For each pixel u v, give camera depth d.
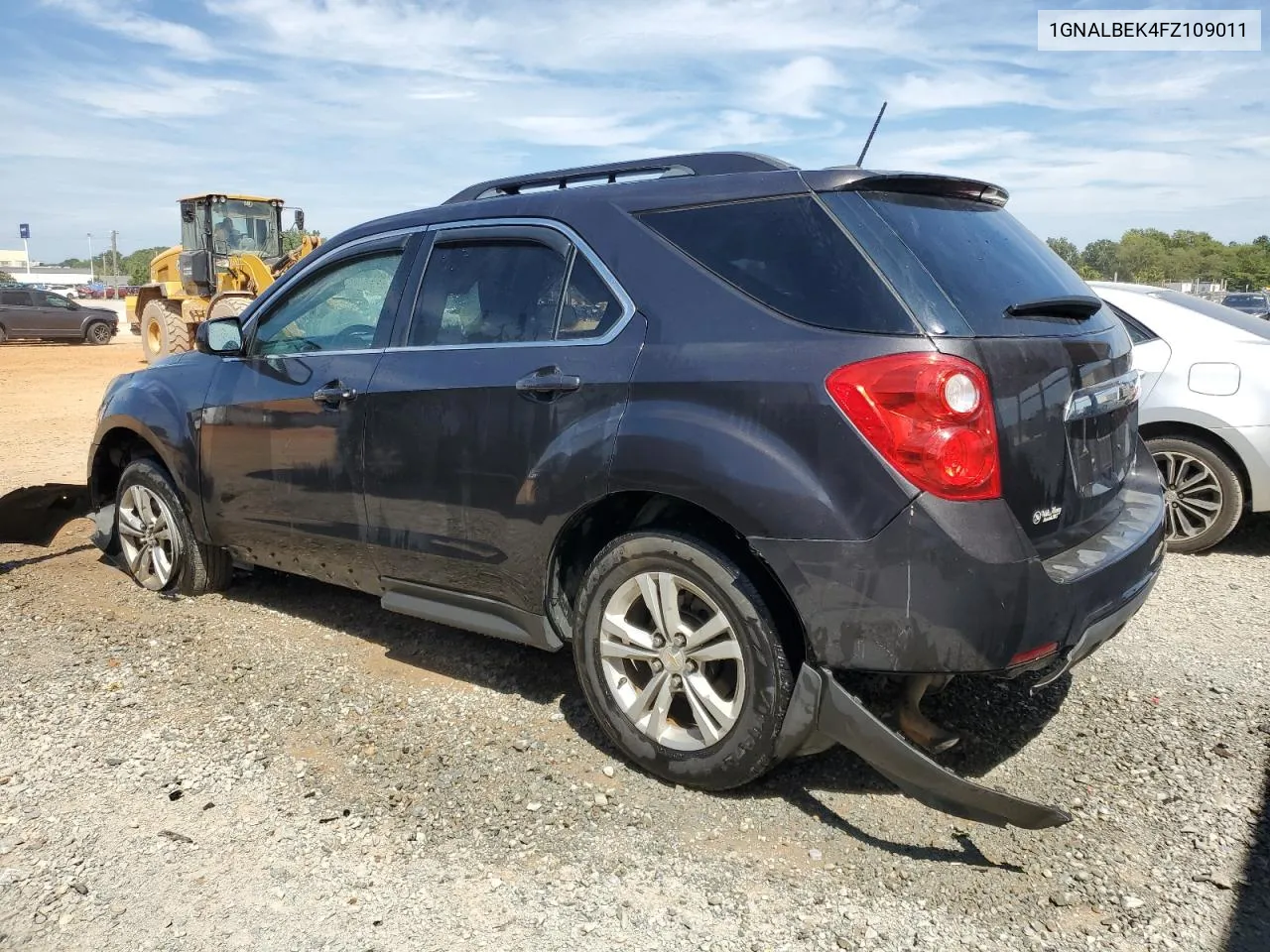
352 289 4.10
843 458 2.68
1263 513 6.35
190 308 18.67
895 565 2.63
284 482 4.18
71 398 15.07
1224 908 2.54
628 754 3.22
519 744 3.43
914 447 2.60
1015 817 2.55
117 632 4.55
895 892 2.62
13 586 5.24
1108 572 2.88
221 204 18.66
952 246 2.97
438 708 3.72
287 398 4.12
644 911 2.56
